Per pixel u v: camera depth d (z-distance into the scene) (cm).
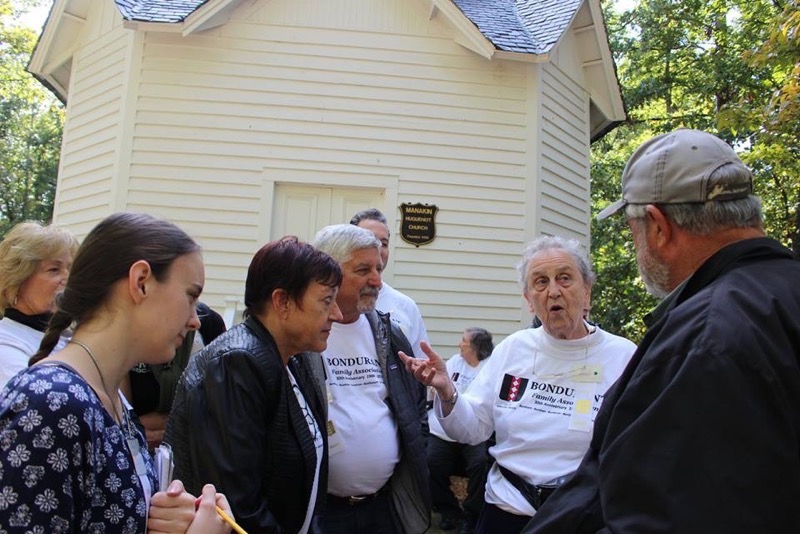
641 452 123
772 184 1346
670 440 120
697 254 151
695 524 112
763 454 113
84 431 117
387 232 415
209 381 191
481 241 689
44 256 236
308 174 677
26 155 2452
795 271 138
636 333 1709
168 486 151
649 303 1673
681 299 149
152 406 281
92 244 136
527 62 712
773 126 738
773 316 125
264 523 184
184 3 695
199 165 668
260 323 212
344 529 245
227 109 675
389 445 254
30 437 111
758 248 144
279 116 679
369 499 253
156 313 135
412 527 257
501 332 682
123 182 660
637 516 120
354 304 261
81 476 116
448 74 700
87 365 129
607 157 1819
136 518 126
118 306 133
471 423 260
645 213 157
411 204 681
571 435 235
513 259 691
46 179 2472
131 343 136
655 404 124
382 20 697
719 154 151
